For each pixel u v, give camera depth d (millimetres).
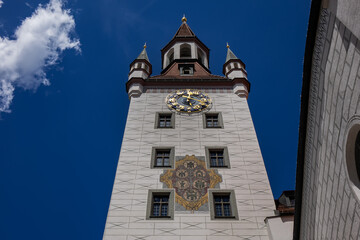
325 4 10602
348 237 10648
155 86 32344
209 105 29609
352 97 9758
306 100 12836
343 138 10461
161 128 26609
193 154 24266
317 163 12516
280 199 22109
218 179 22391
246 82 32719
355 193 9977
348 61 9781
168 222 19531
